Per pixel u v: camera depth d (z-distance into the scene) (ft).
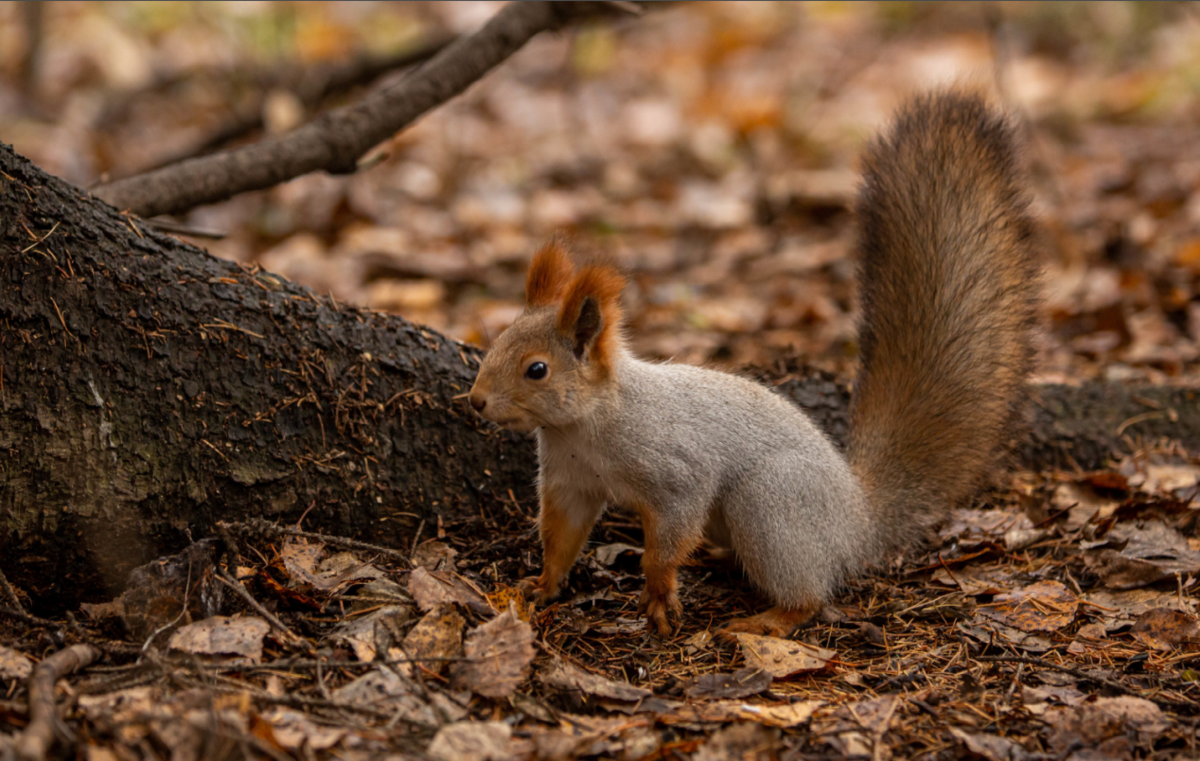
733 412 25.40
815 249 57.00
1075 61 85.66
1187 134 70.49
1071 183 61.93
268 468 24.48
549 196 65.62
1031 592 25.44
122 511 22.68
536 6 36.83
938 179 29.86
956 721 19.97
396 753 17.35
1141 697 20.83
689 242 60.49
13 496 21.61
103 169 63.05
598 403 23.66
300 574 22.98
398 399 26.73
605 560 27.27
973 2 90.99
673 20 97.55
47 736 15.89
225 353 24.39
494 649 20.45
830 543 25.45
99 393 22.54
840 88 82.79
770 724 19.15
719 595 26.73
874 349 29.68
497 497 27.89
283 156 33.78
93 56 76.23
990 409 29.17
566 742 17.85
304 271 53.36
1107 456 33.68
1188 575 25.85
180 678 18.67
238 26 75.66
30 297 21.89
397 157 70.90
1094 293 47.73
